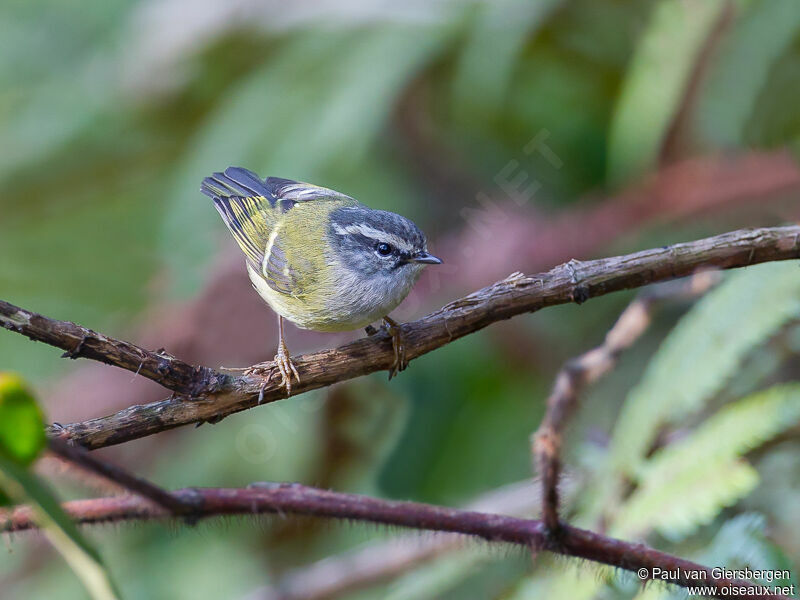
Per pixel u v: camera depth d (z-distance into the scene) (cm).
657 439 809
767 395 680
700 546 732
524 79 1162
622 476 738
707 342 732
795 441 750
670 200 929
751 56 955
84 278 1263
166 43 1205
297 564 1109
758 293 727
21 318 501
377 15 1125
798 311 704
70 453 397
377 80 1073
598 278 579
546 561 718
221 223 1066
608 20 1111
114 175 1307
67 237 1274
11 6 1396
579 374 654
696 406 732
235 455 1116
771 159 922
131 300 1250
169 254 1060
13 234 1278
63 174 1291
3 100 1335
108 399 891
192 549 1128
